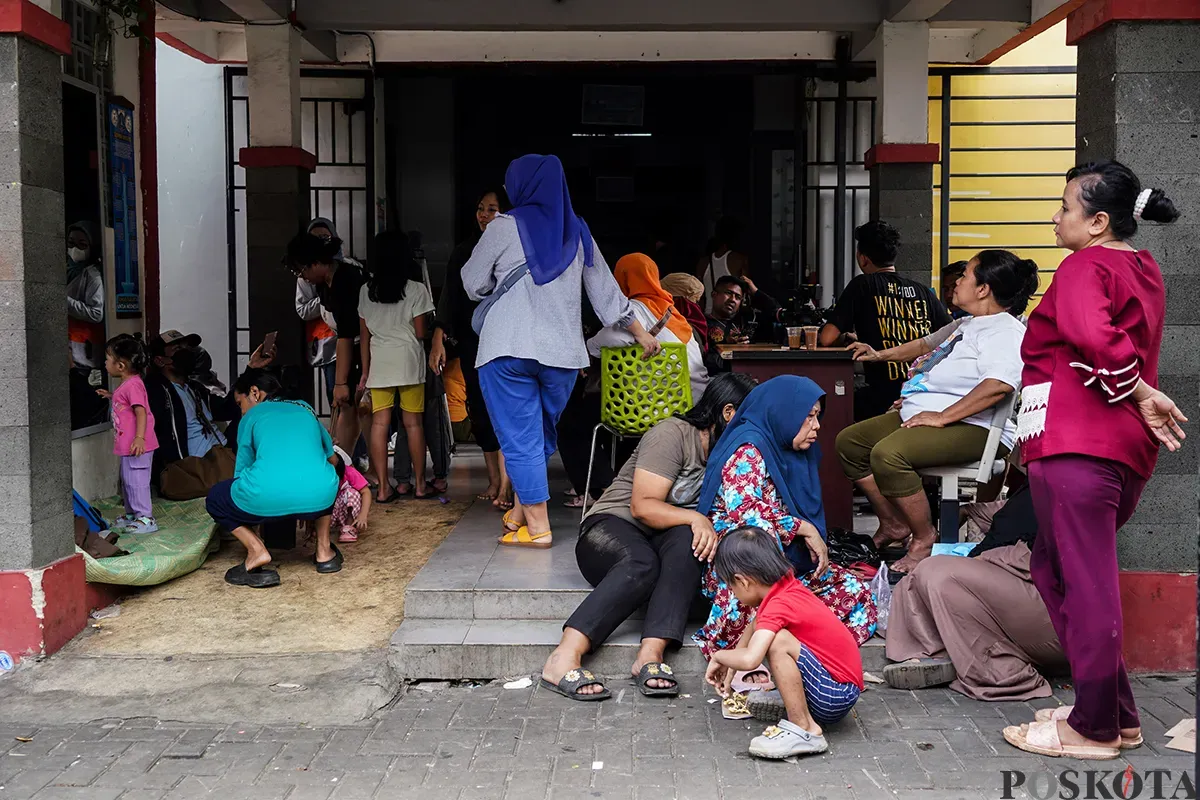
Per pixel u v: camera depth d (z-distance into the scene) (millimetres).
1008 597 4062
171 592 5090
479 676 4328
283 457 5109
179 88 9289
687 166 9727
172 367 6555
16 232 4320
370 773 3490
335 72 9094
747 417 4324
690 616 4570
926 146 8117
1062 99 9156
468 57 9133
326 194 9344
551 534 5332
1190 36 4180
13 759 3609
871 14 8086
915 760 3529
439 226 9430
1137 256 3529
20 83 4316
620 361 5117
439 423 6695
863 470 5113
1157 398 3404
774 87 9297
